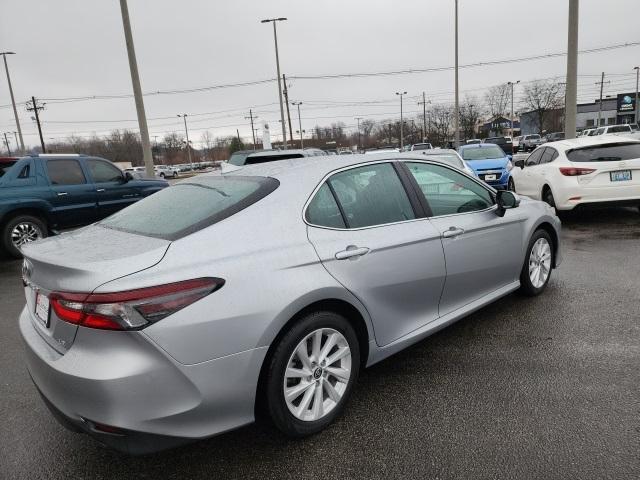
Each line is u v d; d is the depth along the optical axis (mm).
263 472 2373
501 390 2980
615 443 2410
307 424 2568
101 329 2002
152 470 2438
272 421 2455
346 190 2971
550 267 4719
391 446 2508
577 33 12266
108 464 2508
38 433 2822
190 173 65938
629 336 3643
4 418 3004
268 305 2316
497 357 3426
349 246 2760
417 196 3348
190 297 2117
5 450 2664
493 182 12773
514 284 4246
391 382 3166
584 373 3123
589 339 3627
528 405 2795
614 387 2934
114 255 2217
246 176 2988
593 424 2572
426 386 3090
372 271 2844
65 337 2152
